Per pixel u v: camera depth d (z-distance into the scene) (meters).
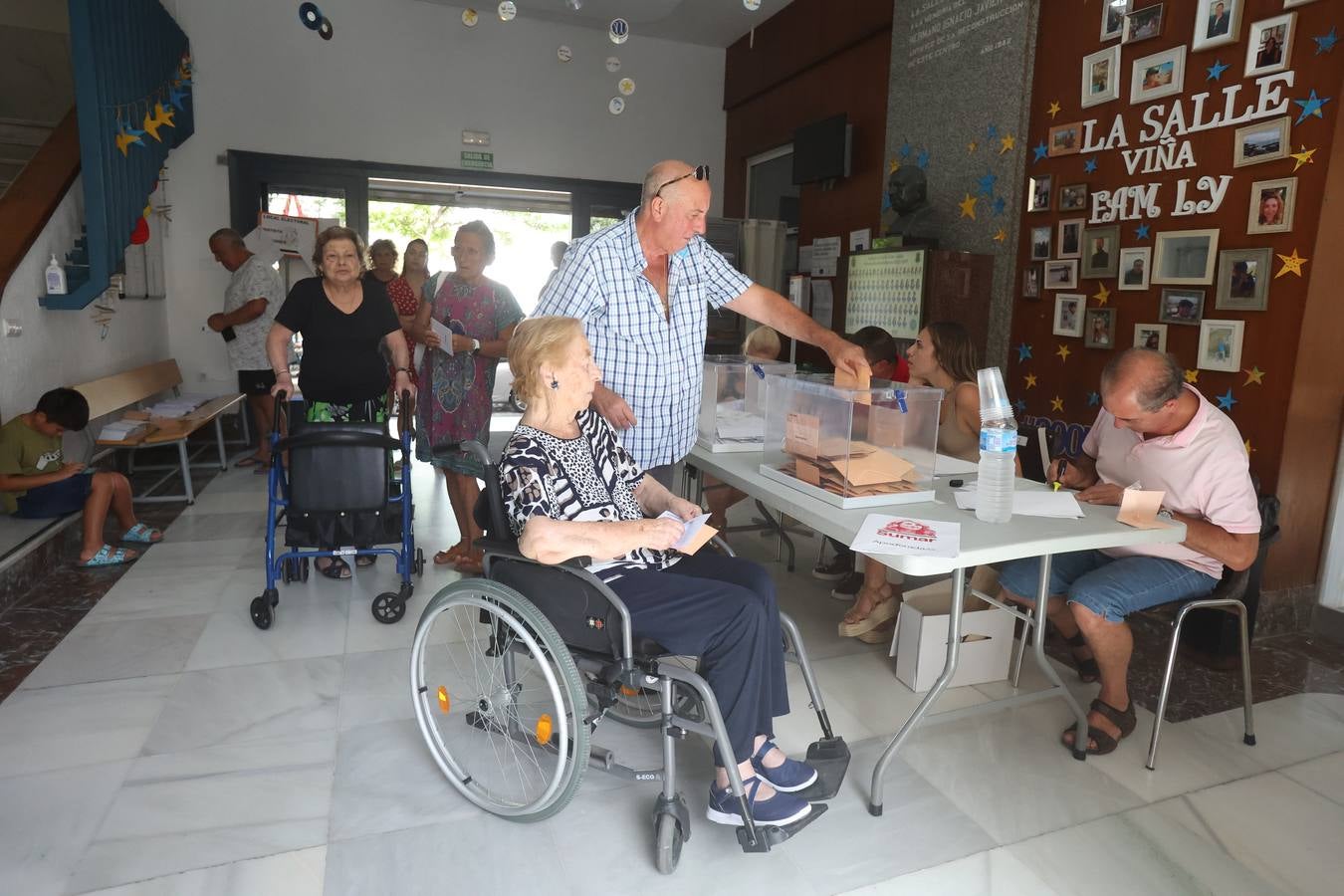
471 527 3.80
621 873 1.88
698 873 1.89
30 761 2.25
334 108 6.80
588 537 1.76
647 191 2.25
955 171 4.72
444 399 3.62
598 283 2.29
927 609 2.82
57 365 4.37
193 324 6.80
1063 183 4.03
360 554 3.27
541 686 2.74
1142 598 2.32
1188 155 3.38
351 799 2.12
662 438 2.54
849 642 3.13
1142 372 2.24
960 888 1.85
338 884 1.82
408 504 3.29
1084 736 2.35
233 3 6.50
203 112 6.56
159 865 1.86
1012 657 2.98
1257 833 2.05
